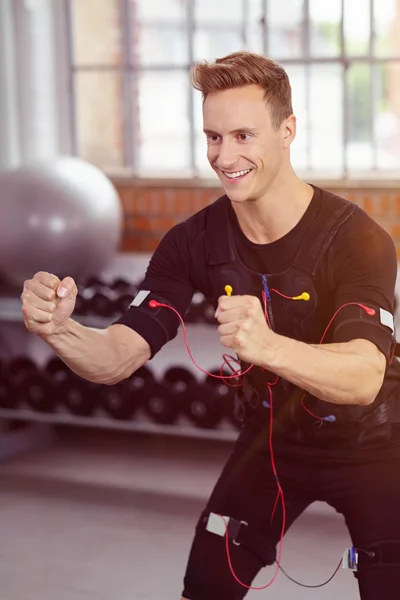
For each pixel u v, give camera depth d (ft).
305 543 11.53
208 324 13.10
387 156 15.16
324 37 15.06
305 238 5.90
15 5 16.05
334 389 5.22
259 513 6.45
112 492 13.38
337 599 10.05
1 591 10.41
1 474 14.17
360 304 5.61
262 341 4.89
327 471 6.27
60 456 14.96
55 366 13.67
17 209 13.34
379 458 6.20
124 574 10.81
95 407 13.05
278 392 6.27
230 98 5.51
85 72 16.48
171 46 15.98
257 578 10.62
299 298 5.98
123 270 15.03
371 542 6.05
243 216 6.01
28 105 16.34
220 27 15.62
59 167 13.84
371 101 15.06
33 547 11.62
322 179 14.74
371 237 5.81
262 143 5.57
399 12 14.71
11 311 14.07
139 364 6.39
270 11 15.28
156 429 12.72
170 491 13.35
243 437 6.67
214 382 12.37
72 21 16.38
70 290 5.42
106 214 13.88
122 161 16.57
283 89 5.62
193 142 16.10
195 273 6.42
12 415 13.66
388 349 5.54
